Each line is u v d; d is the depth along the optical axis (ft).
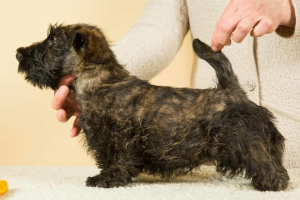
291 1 4.09
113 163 4.02
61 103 4.28
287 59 4.67
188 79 6.46
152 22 5.19
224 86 4.01
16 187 3.90
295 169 4.48
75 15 6.35
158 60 5.06
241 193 3.72
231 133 3.86
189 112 3.94
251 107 3.92
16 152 6.52
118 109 3.98
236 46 4.83
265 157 3.85
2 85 6.40
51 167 4.61
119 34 6.36
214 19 4.99
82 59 4.14
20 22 6.34
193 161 3.98
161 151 3.96
